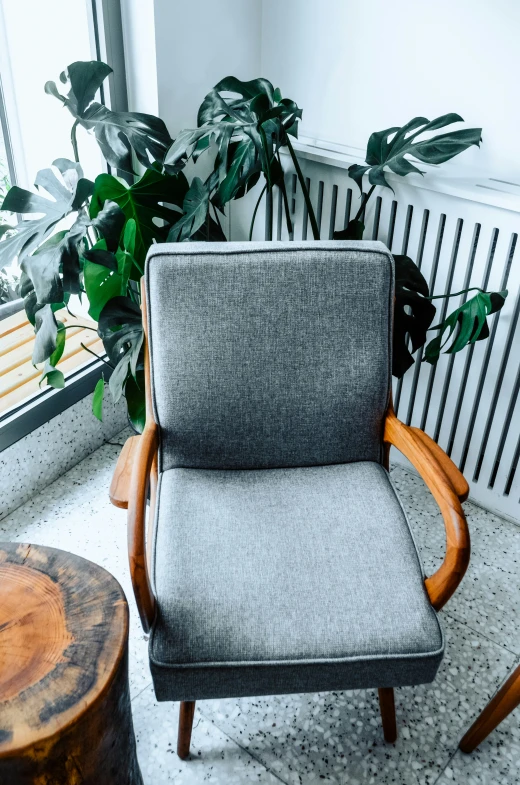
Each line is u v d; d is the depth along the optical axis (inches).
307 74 74.5
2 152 77.3
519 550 71.3
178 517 50.4
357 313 53.5
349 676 43.6
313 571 46.6
